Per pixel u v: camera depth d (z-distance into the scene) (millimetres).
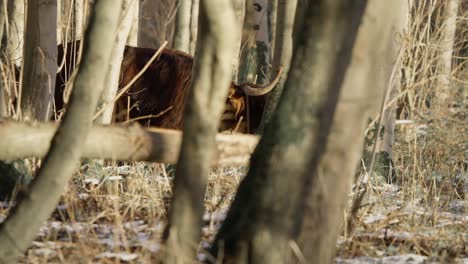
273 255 7988
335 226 8422
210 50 8062
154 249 10062
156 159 9695
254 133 20422
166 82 19812
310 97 8070
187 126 8125
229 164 10453
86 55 8391
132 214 11828
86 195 13203
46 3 15305
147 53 19984
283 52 18703
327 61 8055
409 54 21094
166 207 12805
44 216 8406
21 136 9008
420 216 13539
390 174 17484
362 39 8664
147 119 19781
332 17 8023
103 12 8383
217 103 8117
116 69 17078
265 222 8016
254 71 30609
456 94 27516
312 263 8242
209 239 10914
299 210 8070
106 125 9586
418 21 20969
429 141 19703
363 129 8562
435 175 17328
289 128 8094
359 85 8531
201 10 8094
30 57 15398
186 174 8102
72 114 8367
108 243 10359
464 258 10992
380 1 8906
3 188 12914
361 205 13289
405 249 11117
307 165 8062
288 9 18562
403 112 23219
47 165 8352
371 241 11625
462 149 18953
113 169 14484
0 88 13664
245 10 30750
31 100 15344
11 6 21500
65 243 9945
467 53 32875
